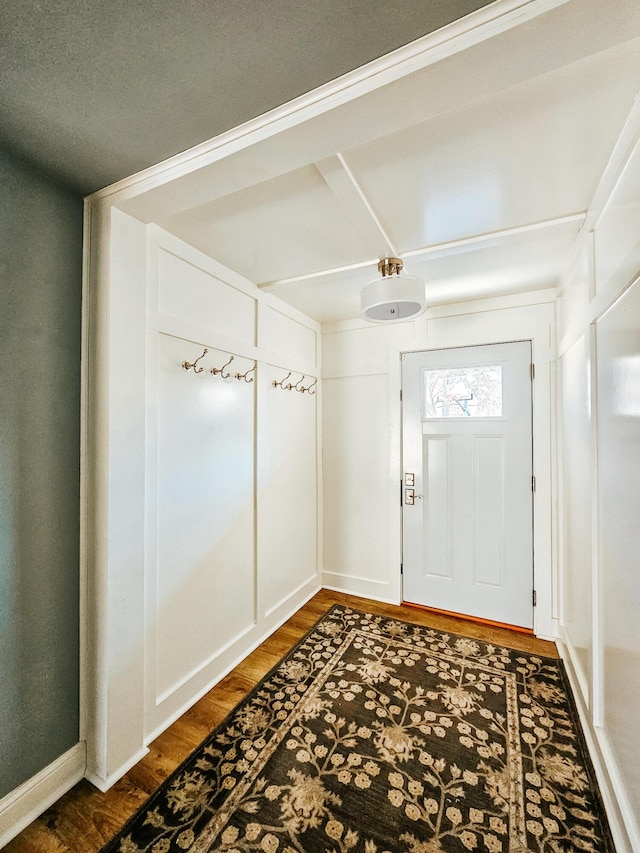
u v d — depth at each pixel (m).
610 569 1.41
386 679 2.07
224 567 2.16
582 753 1.58
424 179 1.42
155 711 1.71
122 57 0.91
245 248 1.98
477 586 2.76
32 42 0.88
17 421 1.30
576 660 1.96
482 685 2.02
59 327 1.42
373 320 2.17
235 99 1.04
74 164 1.32
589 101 1.06
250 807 1.36
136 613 1.58
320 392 3.29
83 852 1.22
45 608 1.38
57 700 1.42
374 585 3.09
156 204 1.48
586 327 1.69
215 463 2.11
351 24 0.83
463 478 2.81
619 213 1.29
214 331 2.09
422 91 0.95
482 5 0.79
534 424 2.58
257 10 0.80
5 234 1.26
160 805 1.37
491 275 2.31
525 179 1.42
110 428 1.48
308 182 1.45
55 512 1.42
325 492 3.30
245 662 2.24
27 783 1.32
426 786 1.44
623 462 1.26
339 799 1.39
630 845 1.13
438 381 2.91
